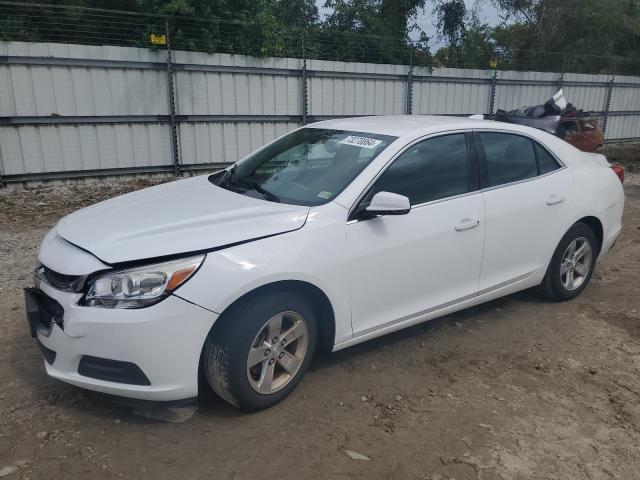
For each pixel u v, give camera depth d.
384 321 3.78
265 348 3.23
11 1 11.78
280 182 3.91
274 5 20.52
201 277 2.97
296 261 3.22
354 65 14.51
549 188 4.65
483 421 3.31
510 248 4.43
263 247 3.16
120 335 2.86
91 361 2.98
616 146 21.45
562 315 4.87
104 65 11.17
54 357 3.14
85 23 12.39
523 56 22.02
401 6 20.11
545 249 4.72
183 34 12.73
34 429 3.12
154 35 11.57
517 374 3.88
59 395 3.46
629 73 25.14
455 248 4.02
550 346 4.31
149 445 3.01
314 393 3.55
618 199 5.34
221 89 12.66
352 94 14.74
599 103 20.94
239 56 12.73
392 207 3.44
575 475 2.88
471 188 4.18
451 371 3.89
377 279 3.64
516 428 3.25
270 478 2.79
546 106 15.96
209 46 12.70
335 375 3.78
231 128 13.00
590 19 24.66
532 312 4.92
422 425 3.26
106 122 11.47
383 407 3.43
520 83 18.42
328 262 3.37
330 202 3.53
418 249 3.80
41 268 3.35
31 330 3.22
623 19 24.64
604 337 4.48
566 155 4.95
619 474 2.90
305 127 4.71
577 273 5.19
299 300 3.33
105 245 3.07
